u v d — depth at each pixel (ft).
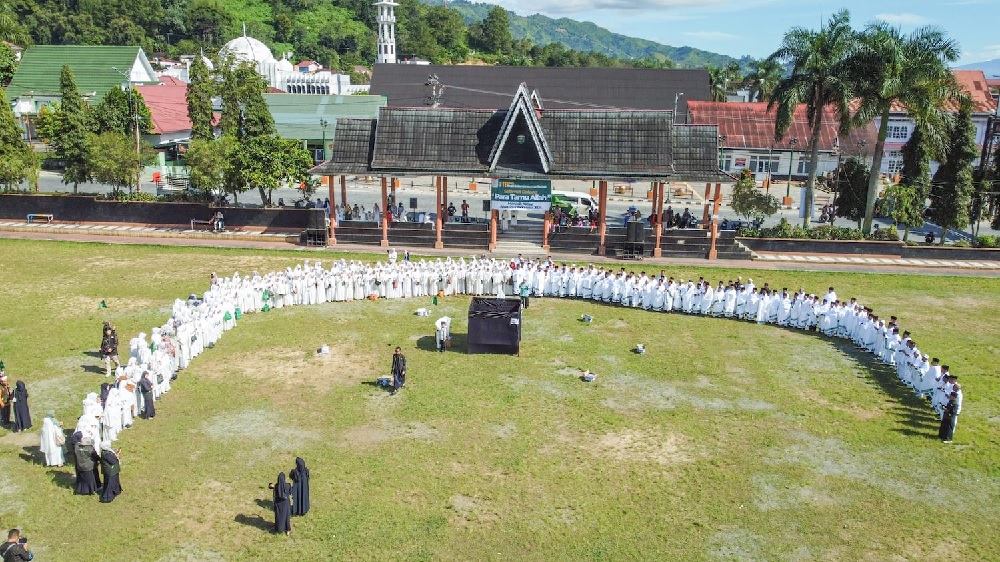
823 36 183.52
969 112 194.08
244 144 198.08
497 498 79.10
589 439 91.86
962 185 194.49
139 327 127.54
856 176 213.05
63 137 204.64
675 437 92.73
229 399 100.78
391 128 176.04
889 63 178.50
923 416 100.17
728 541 72.79
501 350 118.42
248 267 165.37
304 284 140.97
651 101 349.00
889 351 117.39
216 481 81.30
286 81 512.22
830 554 71.20
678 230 181.57
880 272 172.55
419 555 69.87
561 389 106.01
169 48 643.86
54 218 205.36
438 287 149.07
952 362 119.34
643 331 131.44
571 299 149.89
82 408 97.30
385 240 184.34
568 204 232.73
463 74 362.53
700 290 140.97
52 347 117.80
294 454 87.04
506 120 168.86
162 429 92.27
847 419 98.73
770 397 104.99
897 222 201.98
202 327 117.19
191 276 157.99
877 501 79.97
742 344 126.11
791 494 80.94
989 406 103.45
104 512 75.56
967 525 76.07
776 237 189.16
